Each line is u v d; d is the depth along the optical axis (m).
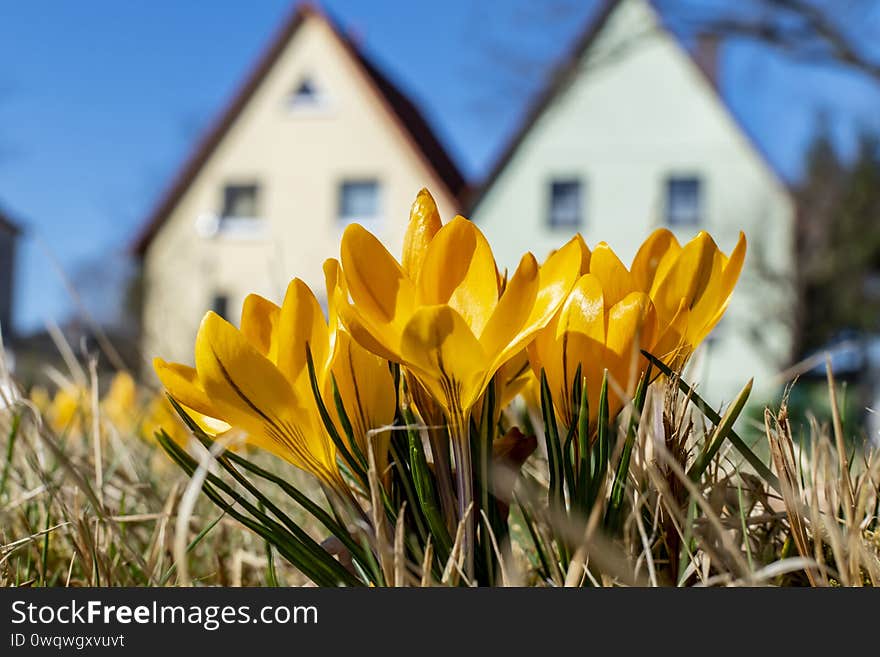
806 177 44.91
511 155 43.75
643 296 1.88
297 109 46.66
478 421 1.97
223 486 1.94
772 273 39.91
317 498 3.41
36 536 2.46
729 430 1.99
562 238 43.38
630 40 32.31
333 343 1.88
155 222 47.31
